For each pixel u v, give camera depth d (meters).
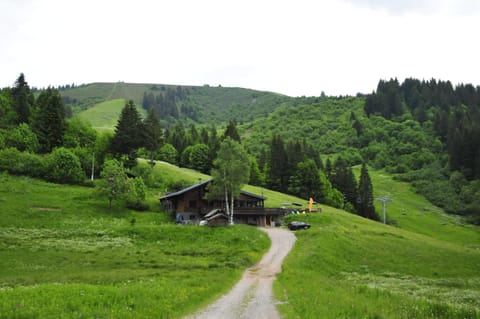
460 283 43.06
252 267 48.94
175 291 25.39
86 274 36.72
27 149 111.62
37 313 16.95
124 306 19.55
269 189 146.50
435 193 196.62
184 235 67.94
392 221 150.75
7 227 65.88
